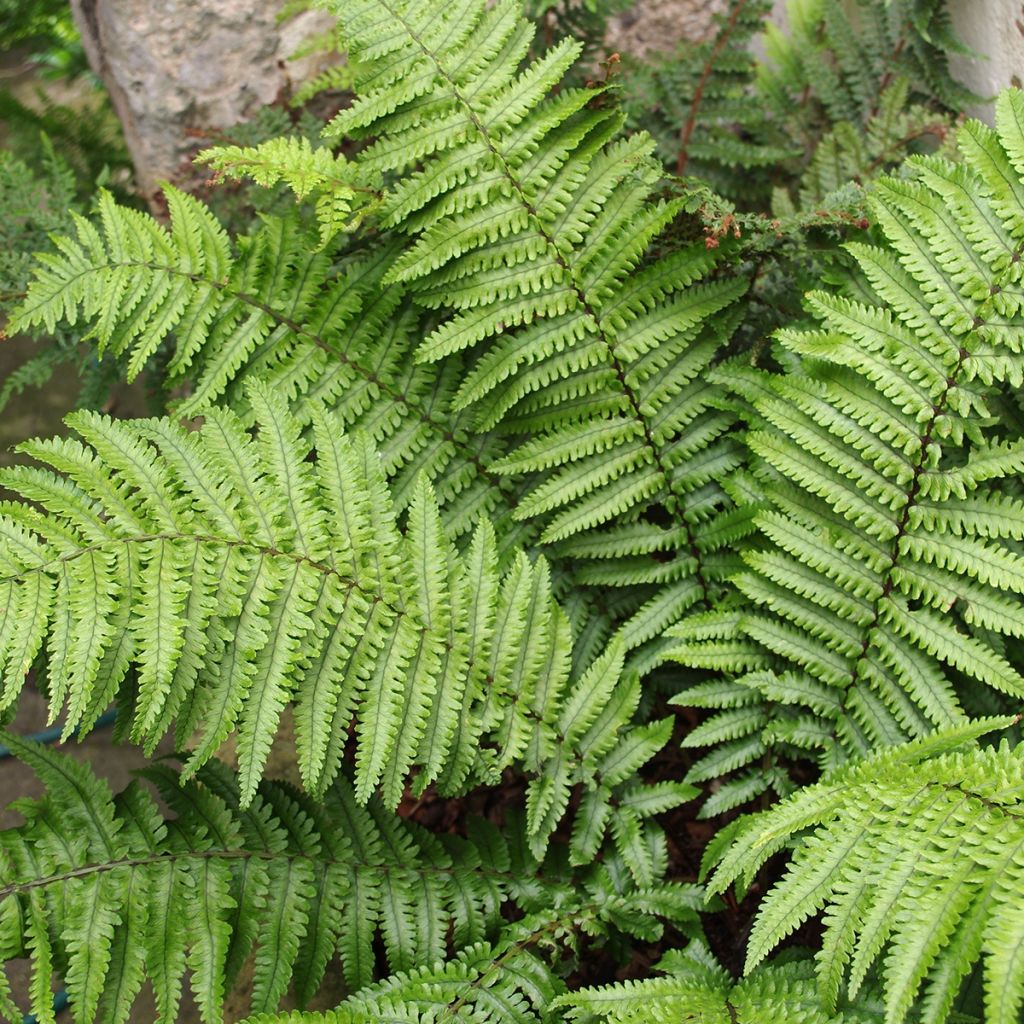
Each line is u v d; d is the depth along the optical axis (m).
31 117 2.20
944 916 1.49
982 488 1.71
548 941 1.71
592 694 1.74
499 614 1.72
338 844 1.73
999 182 1.64
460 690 1.69
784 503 1.73
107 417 1.66
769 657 1.76
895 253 1.70
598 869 1.77
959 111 2.01
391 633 1.67
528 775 1.90
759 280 1.87
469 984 1.66
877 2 2.00
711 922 1.82
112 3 2.11
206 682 1.66
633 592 1.86
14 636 1.59
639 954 1.82
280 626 1.64
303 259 1.80
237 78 2.17
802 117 2.09
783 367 1.76
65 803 1.67
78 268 1.76
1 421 2.21
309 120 2.10
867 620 1.71
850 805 1.57
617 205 1.76
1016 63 1.91
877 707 1.72
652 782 1.90
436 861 1.76
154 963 1.64
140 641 1.64
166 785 1.71
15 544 1.60
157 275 1.77
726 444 1.80
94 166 2.22
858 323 1.68
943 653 1.67
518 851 1.79
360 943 1.71
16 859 1.64
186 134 2.12
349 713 1.67
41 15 2.58
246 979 1.82
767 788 1.79
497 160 1.74
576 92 1.75
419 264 1.74
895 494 1.68
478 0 1.77
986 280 1.65
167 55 2.13
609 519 1.83
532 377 1.77
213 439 1.67
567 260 1.75
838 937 1.53
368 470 1.70
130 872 1.66
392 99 1.75
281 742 1.96
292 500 1.66
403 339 1.81
